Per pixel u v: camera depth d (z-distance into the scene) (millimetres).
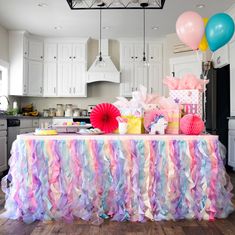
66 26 5578
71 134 2188
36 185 2066
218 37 2324
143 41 6461
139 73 6465
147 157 2059
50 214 2074
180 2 4355
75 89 6410
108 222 2043
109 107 2322
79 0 4164
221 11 4742
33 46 6227
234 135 4457
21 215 2109
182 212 2086
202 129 2162
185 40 2475
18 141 2104
